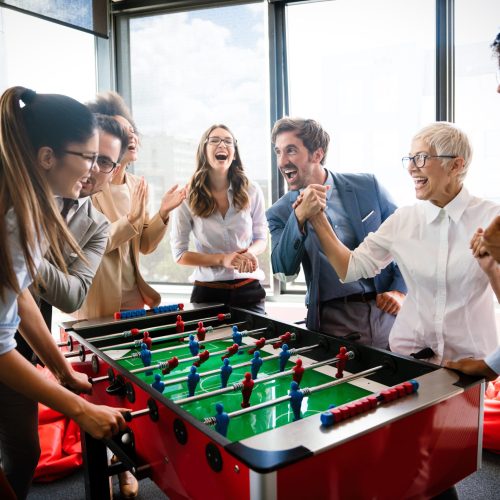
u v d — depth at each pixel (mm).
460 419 1100
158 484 1177
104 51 3281
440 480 1084
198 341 1644
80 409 1062
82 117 1036
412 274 1630
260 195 2521
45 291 1424
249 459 811
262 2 3021
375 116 2947
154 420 1132
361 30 2906
